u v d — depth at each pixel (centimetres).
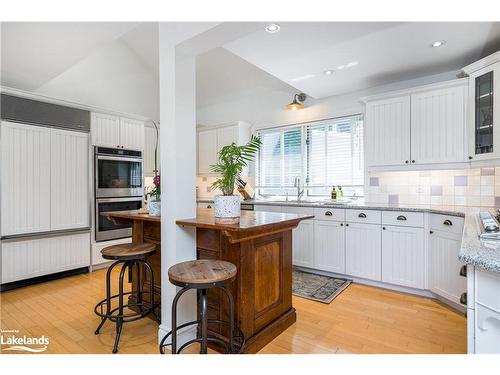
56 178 330
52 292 297
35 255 315
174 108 193
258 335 190
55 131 329
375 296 279
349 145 394
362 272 308
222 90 509
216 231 198
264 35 238
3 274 292
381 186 357
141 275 252
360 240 310
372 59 284
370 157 335
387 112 322
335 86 362
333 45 257
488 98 253
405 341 199
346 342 198
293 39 244
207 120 564
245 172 495
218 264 166
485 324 97
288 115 450
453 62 292
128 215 236
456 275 239
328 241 332
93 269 370
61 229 334
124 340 204
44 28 249
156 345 198
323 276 340
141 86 502
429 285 270
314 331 213
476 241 117
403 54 273
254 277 191
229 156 201
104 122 376
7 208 293
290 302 229
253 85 477
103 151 373
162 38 199
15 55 288
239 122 477
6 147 292
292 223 197
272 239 209
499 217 190
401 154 313
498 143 241
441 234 254
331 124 411
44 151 320
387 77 332
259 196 489
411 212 278
